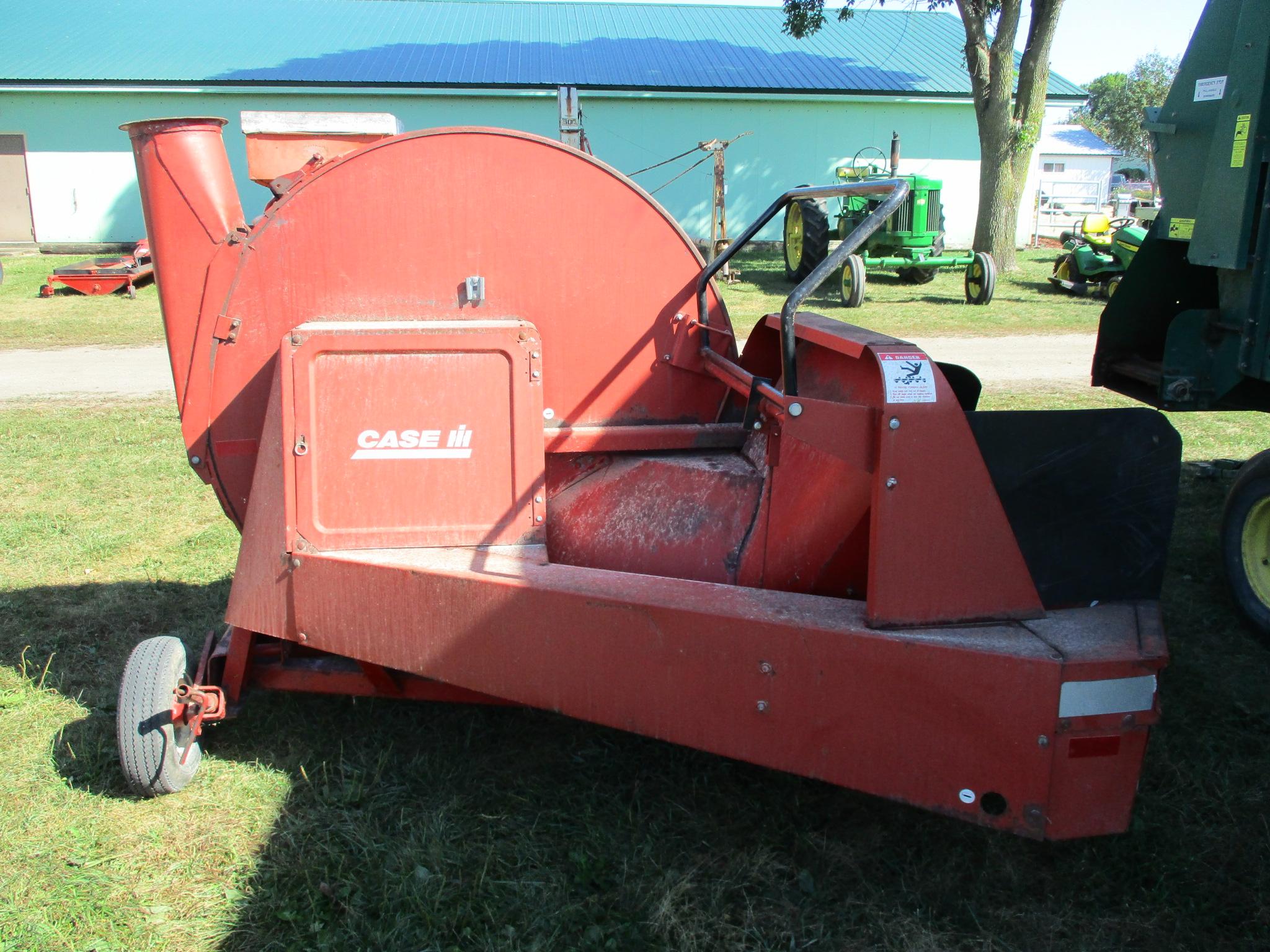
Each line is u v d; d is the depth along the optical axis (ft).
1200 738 12.40
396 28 92.32
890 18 102.53
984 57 63.16
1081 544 9.18
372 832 10.50
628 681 9.37
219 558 18.44
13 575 17.57
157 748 10.79
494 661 9.79
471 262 11.07
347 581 10.14
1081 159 119.96
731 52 89.81
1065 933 9.25
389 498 10.25
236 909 9.46
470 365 10.17
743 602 9.24
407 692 11.58
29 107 74.69
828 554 10.28
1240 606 15.51
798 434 8.77
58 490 22.43
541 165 10.99
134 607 16.28
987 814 8.70
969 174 82.79
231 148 75.25
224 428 11.05
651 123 78.69
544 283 11.26
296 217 10.71
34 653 14.67
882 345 9.21
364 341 9.95
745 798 11.11
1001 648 8.45
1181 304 15.80
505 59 83.92
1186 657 14.66
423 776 11.54
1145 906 9.61
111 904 9.46
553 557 11.27
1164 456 9.16
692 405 12.00
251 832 10.57
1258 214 12.88
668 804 10.96
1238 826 10.77
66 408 30.89
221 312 10.79
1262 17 12.47
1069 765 8.49
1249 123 12.76
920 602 8.81
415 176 10.78
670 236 11.50
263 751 12.10
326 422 10.05
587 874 9.85
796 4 68.18
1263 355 13.04
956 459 8.73
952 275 68.44
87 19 88.99
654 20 100.83
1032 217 90.89
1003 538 8.93
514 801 11.05
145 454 25.31
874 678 8.67
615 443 11.71
